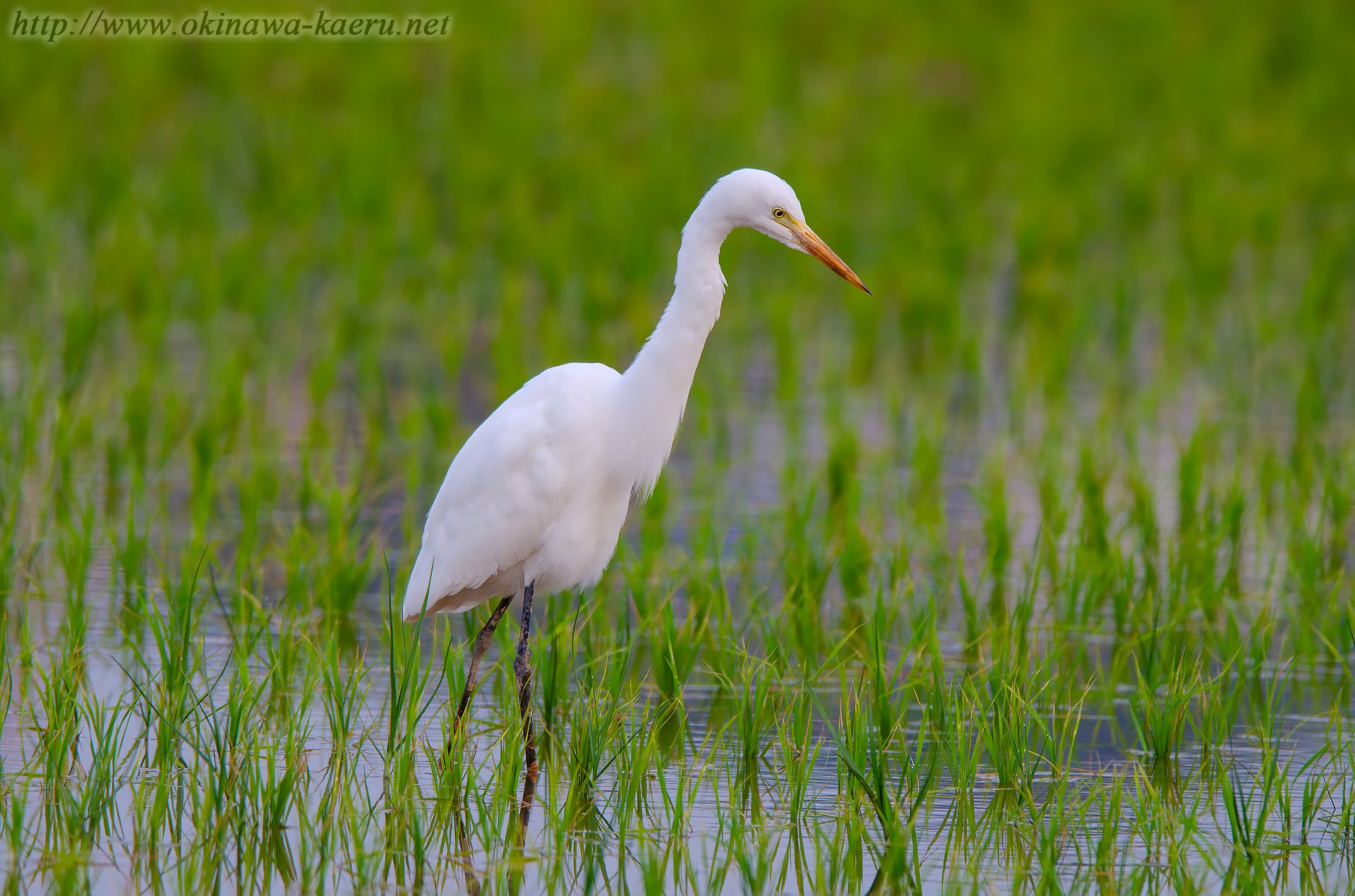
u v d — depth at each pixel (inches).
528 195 874.8
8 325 670.5
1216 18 1464.1
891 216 890.7
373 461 528.1
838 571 437.1
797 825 290.5
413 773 298.8
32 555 417.7
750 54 1268.5
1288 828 288.8
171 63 1222.3
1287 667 379.9
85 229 814.5
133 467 477.1
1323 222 948.0
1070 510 470.9
